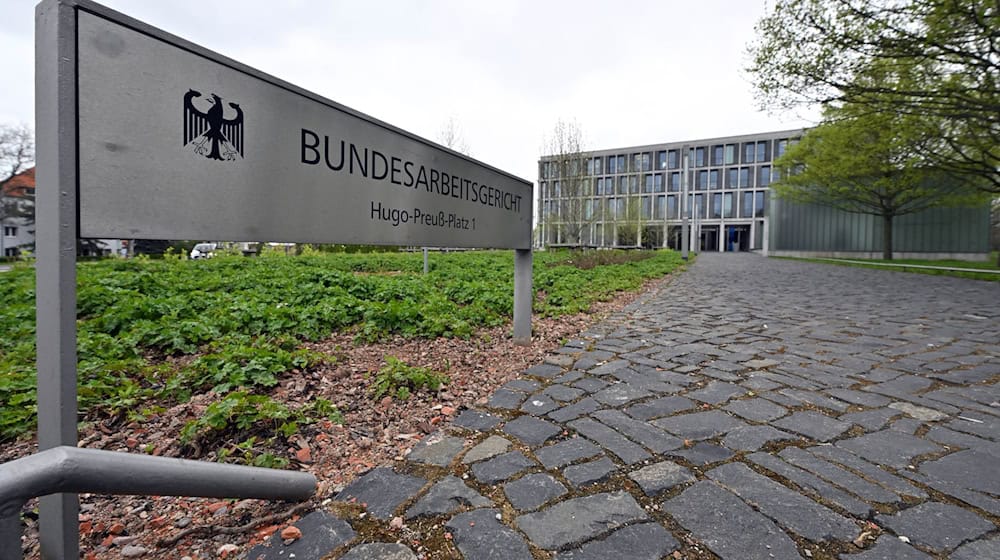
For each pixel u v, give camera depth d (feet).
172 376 10.94
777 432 8.51
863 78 37.24
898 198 79.05
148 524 5.99
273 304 18.95
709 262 82.43
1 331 14.84
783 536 5.56
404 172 10.22
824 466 7.23
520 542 5.49
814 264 73.87
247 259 50.57
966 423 8.89
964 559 5.17
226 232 6.07
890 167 64.64
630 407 9.87
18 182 114.52
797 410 9.61
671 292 32.24
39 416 4.33
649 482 6.81
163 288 22.81
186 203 5.49
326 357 12.60
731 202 214.90
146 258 51.67
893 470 7.11
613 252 74.69
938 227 92.99
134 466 4.02
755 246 210.79
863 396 10.44
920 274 49.55
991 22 30.12
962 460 7.41
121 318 15.25
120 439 8.25
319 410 9.20
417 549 5.40
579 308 23.06
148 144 5.03
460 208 12.43
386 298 21.86
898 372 12.31
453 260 55.42
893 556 5.22
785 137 204.13
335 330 16.78
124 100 4.78
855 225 100.83
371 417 9.32
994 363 13.10
